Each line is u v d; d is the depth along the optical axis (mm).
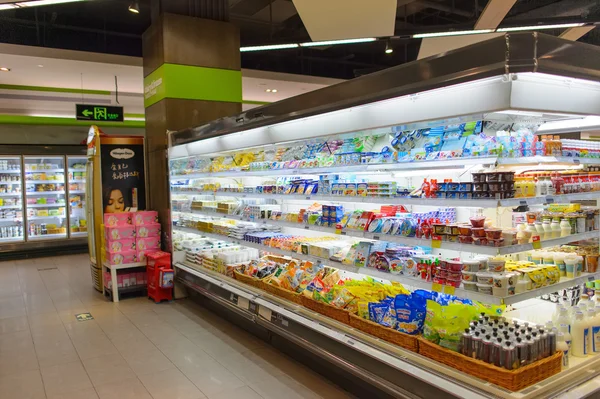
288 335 3729
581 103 2502
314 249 4105
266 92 12562
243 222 6207
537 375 2357
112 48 8555
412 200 3082
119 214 6398
